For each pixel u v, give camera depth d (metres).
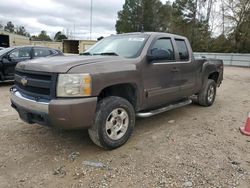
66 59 3.97
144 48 4.65
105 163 3.71
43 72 3.61
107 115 3.92
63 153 4.00
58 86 3.51
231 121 5.93
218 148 4.34
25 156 3.88
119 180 3.29
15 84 4.41
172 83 5.28
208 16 48.50
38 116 3.74
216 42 41.00
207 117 6.18
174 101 5.78
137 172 3.49
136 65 4.37
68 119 3.50
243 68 28.84
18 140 4.46
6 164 3.64
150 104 4.86
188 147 4.32
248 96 9.62
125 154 4.00
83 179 3.30
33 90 3.81
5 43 37.84
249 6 29.48
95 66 3.77
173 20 55.12
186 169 3.59
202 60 6.57
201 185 3.22
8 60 9.93
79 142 4.41
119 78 4.03
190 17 52.22
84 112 3.58
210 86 7.14
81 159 3.81
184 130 5.17
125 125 4.27
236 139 4.79
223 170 3.60
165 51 4.88
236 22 35.09
